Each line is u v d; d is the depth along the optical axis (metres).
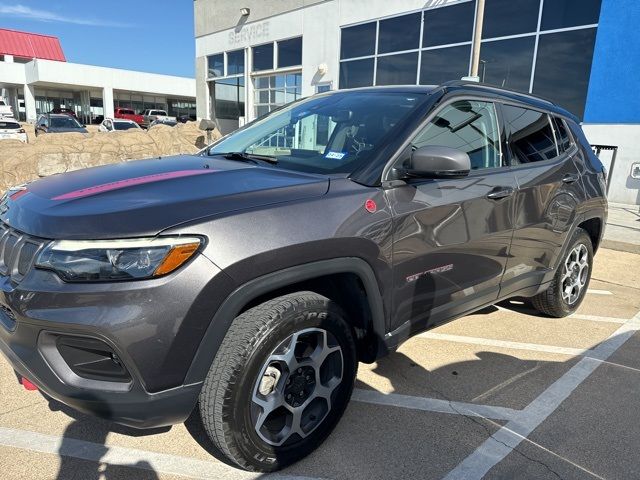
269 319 2.03
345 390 2.44
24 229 2.02
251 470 2.19
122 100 51.75
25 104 45.38
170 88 49.75
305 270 2.10
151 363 1.82
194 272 1.83
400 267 2.49
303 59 16.30
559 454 2.46
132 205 1.97
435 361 3.39
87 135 12.14
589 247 4.27
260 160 2.87
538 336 3.87
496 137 3.22
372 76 14.20
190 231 1.85
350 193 2.32
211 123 4.74
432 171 2.35
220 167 2.63
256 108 19.23
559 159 3.75
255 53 18.67
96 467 2.26
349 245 2.21
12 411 2.65
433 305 2.77
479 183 2.93
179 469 2.26
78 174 2.62
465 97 3.04
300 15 16.16
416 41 12.80
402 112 2.79
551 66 10.34
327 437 2.46
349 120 2.94
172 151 12.28
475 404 2.88
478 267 2.99
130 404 1.85
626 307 4.61
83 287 1.80
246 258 1.91
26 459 2.29
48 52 55.06
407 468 2.32
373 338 2.51
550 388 3.08
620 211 9.07
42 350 1.88
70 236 1.86
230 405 1.99
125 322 1.76
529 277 3.53
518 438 2.58
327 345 2.31
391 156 2.51
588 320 4.24
